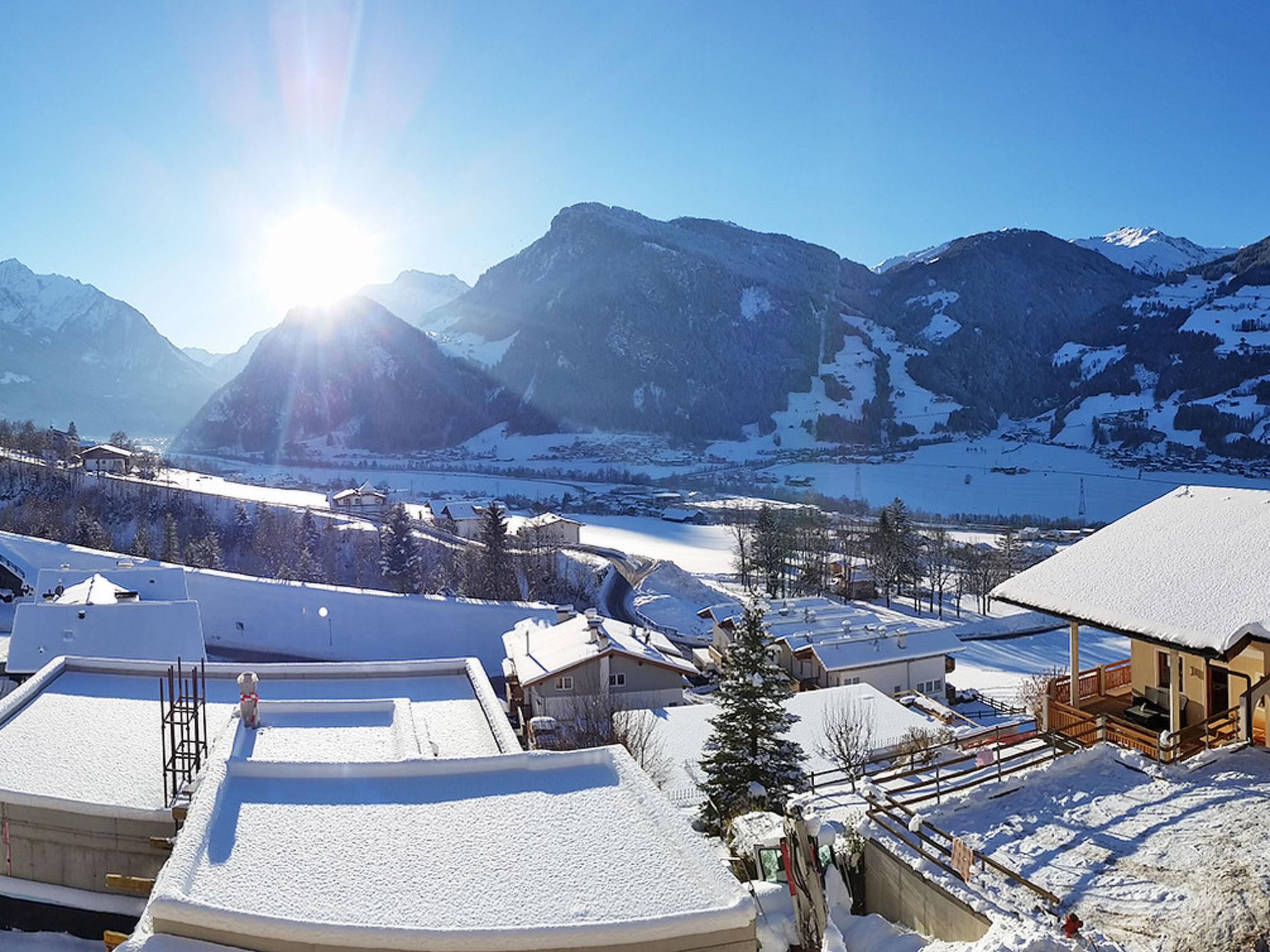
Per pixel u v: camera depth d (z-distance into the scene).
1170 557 19.19
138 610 40.12
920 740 33.88
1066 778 16.64
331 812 13.26
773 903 14.23
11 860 17.58
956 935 12.98
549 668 45.62
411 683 27.48
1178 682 17.27
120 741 21.50
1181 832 13.92
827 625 59.38
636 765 14.91
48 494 115.62
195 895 10.93
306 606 71.31
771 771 25.06
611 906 10.95
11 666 37.47
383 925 10.37
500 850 12.27
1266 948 10.39
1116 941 11.41
